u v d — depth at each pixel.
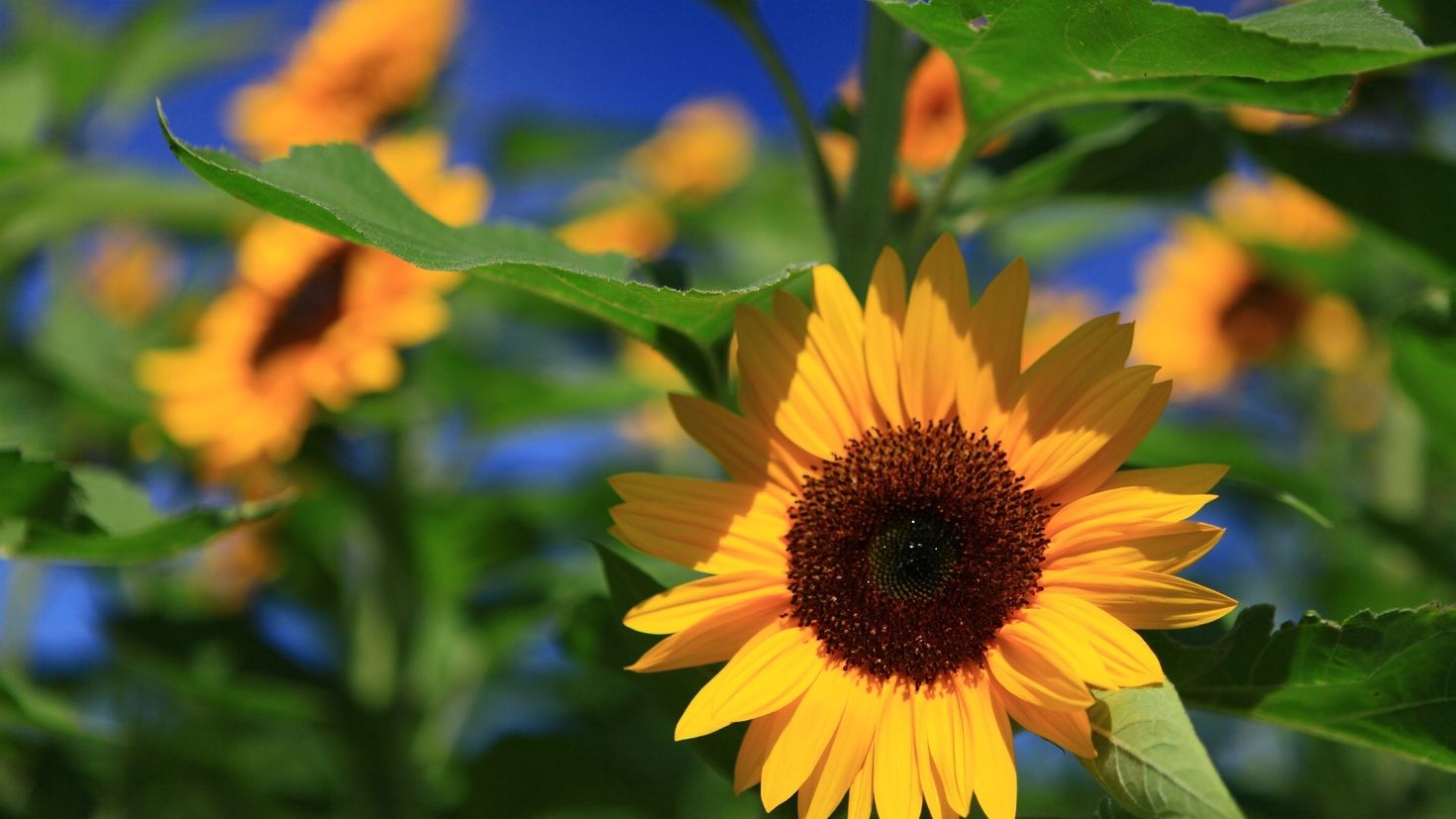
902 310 0.78
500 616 1.19
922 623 0.77
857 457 0.78
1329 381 1.58
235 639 1.13
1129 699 0.73
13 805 1.01
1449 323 0.92
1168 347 1.72
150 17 1.53
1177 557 0.75
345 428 1.19
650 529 0.78
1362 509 1.07
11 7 1.52
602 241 1.73
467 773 1.11
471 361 1.23
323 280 1.22
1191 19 0.73
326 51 1.51
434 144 1.17
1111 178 0.94
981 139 0.83
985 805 0.74
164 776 1.09
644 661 0.76
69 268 1.35
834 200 0.87
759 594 0.78
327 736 1.16
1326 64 0.73
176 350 1.44
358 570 1.24
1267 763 1.42
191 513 0.82
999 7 0.76
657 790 1.12
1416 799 1.21
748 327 0.78
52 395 1.23
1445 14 0.89
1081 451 0.76
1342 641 0.75
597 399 1.25
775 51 0.87
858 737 0.76
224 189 0.75
